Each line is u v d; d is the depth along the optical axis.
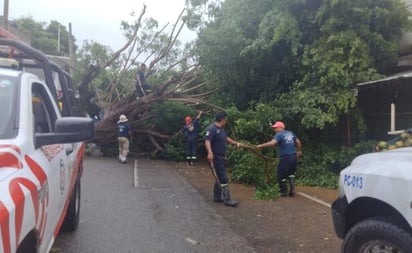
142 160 15.45
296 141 9.41
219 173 8.39
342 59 11.45
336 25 11.72
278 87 13.16
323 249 5.75
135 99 16.56
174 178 11.50
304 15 12.37
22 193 2.63
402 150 4.00
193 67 16.34
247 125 11.35
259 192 9.28
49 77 5.34
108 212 7.48
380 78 11.10
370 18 11.88
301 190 10.17
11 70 4.03
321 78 11.40
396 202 3.55
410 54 12.66
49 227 3.57
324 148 12.06
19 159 2.98
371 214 4.02
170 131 16.44
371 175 3.80
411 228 3.46
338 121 11.89
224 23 13.20
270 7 12.80
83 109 15.75
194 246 5.80
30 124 3.40
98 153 16.66
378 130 12.46
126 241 5.91
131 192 9.31
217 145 8.40
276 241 6.09
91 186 9.82
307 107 11.39
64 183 4.46
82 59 18.23
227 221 7.15
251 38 13.08
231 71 13.34
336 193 9.80
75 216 6.11
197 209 7.96
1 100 3.46
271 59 12.77
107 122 15.77
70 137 3.38
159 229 6.55
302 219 7.34
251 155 10.62
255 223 7.05
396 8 12.06
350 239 3.93
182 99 15.95
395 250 3.63
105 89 18.19
